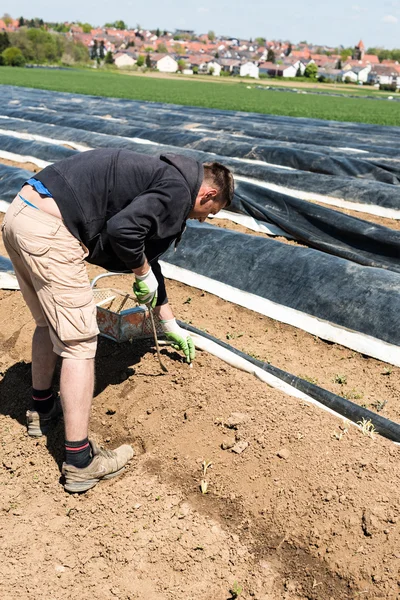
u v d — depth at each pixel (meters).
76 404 2.93
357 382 4.06
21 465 3.26
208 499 2.97
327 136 12.04
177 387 3.59
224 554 2.71
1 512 2.96
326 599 2.53
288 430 3.17
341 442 3.09
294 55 135.62
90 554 2.71
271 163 8.76
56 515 2.93
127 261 2.87
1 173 7.89
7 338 4.52
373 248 5.84
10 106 16.42
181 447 3.25
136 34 180.75
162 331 3.73
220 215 6.97
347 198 7.28
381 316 4.38
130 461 3.25
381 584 2.52
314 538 2.71
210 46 160.88
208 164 3.02
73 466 3.00
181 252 5.62
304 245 6.28
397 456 3.02
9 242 2.91
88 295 2.92
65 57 94.50
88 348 2.94
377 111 30.62
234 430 3.24
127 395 3.64
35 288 2.92
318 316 4.62
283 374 3.89
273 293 4.92
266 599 2.54
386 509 2.72
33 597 2.51
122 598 2.52
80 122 11.73
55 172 2.82
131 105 19.48
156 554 2.71
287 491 2.89
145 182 2.84
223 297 5.16
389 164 8.64
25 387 3.87
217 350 3.88
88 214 2.82
